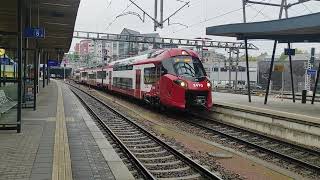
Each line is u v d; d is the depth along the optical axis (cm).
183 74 2392
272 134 1859
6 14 2522
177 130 1911
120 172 996
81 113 2366
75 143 1384
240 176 1056
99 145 1347
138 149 1413
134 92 3212
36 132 1437
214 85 6775
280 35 2547
